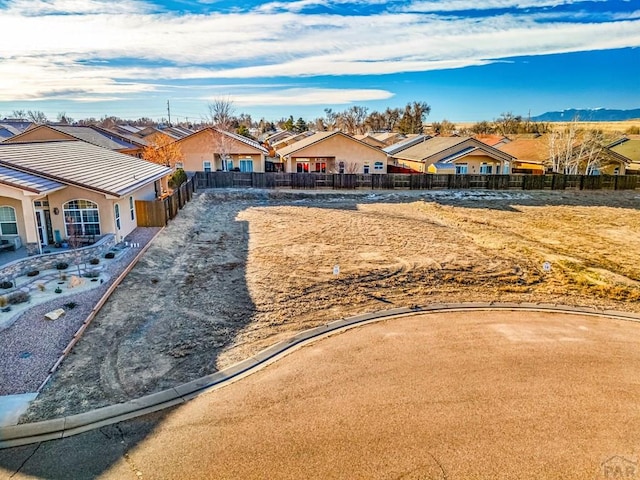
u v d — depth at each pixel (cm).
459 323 1161
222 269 1555
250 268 1570
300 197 3328
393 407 783
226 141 3941
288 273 1516
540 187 3822
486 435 713
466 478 622
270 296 1305
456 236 2138
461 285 1453
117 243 1772
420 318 1188
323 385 851
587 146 4125
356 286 1412
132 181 2031
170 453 660
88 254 1528
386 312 1220
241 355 963
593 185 3866
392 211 2820
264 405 784
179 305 1224
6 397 785
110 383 841
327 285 1410
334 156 3969
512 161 4162
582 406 801
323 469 632
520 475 630
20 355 923
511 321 1184
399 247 1903
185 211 2592
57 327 1049
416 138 5303
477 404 798
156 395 809
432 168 3975
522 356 985
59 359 911
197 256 1720
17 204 1579
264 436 700
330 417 750
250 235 2095
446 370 916
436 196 3438
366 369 913
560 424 747
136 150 4644
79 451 662
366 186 3684
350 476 621
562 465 652
